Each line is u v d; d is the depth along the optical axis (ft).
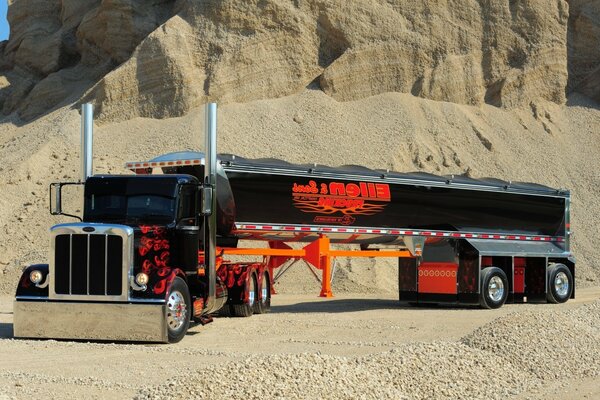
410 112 163.22
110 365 44.45
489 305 80.28
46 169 145.69
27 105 186.39
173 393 32.65
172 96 163.12
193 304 56.90
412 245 79.92
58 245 54.54
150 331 52.95
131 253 53.78
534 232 88.69
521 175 159.12
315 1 172.14
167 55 164.66
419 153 153.58
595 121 179.83
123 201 57.88
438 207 81.35
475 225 83.35
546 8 185.06
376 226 77.77
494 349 45.83
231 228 67.15
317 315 72.49
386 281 112.57
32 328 54.85
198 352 49.34
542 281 88.17
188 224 58.13
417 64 172.76
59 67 196.95
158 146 150.92
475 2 181.68
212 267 59.11
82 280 54.08
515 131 170.91
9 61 206.49
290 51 169.48
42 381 39.27
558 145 171.12
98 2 201.26
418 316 71.67
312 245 75.51
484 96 177.06
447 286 80.79
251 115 157.79
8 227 128.16
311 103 162.40
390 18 174.70
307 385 34.17
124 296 53.36
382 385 36.55
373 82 169.07
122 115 163.63
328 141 153.38
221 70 164.25
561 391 39.04
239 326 63.62
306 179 72.74
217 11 169.89
